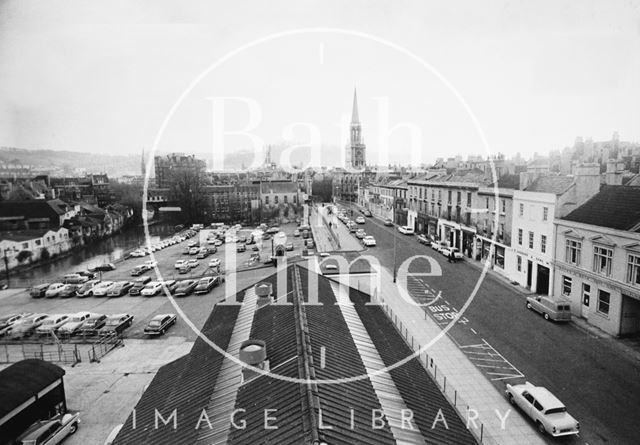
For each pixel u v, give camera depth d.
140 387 21.58
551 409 16.02
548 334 25.25
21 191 72.69
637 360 21.89
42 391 17.77
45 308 36.50
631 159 37.66
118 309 34.97
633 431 16.14
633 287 23.55
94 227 73.81
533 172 36.06
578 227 28.16
